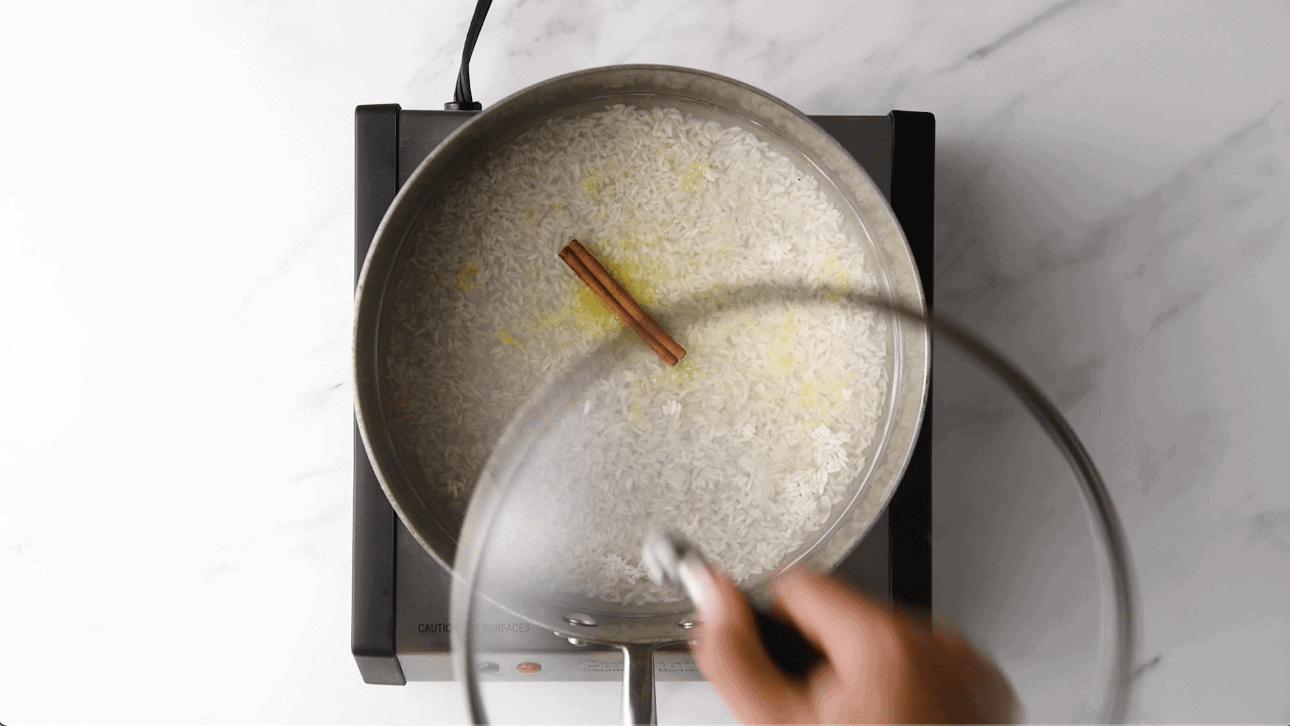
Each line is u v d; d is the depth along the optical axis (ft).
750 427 1.86
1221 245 2.28
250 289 2.26
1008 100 2.28
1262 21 2.29
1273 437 2.27
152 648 2.26
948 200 2.27
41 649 2.25
